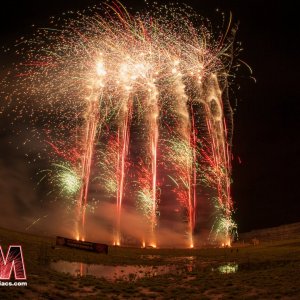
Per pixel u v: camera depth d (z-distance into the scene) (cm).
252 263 4231
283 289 2656
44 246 4716
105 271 3741
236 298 2522
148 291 2858
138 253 5534
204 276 3497
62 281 2973
